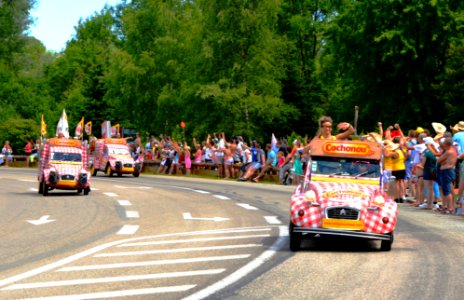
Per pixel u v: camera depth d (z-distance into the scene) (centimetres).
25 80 8819
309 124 6188
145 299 852
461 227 1683
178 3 7850
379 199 1300
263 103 6003
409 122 5175
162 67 7475
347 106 5550
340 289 920
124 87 7544
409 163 2498
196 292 893
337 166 1445
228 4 6259
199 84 6378
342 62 5425
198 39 6588
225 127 6316
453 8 5122
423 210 2130
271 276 1014
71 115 8775
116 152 4459
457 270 1077
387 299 859
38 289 918
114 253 1253
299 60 7462
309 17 7188
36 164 6406
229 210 2116
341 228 1275
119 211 2109
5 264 1139
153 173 4981
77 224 1764
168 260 1166
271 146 3650
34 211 2122
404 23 4975
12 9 8469
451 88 4825
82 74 10844
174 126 7425
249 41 6325
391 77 5225
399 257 1214
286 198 2564
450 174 2031
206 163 4256
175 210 2128
